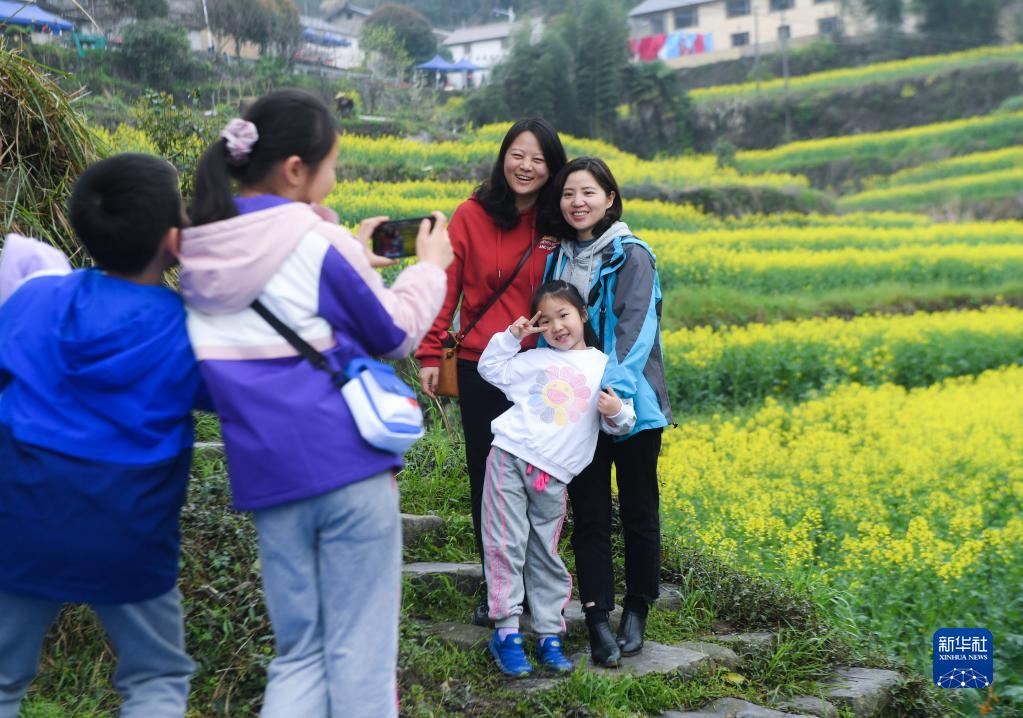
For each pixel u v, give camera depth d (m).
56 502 1.87
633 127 29.05
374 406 2.00
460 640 3.46
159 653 2.16
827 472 7.43
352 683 2.00
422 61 42.72
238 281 1.92
